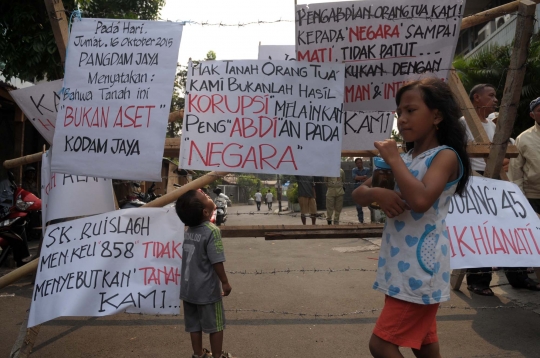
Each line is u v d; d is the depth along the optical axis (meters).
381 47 3.41
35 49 7.51
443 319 3.97
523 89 10.22
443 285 2.04
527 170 4.71
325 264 6.52
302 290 4.96
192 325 3.04
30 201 5.96
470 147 3.91
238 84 3.20
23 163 4.01
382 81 3.45
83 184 3.44
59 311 2.99
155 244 3.21
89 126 3.15
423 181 1.94
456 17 3.32
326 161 3.13
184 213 3.01
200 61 3.24
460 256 3.52
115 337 3.59
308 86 3.20
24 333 3.04
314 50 3.46
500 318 3.98
